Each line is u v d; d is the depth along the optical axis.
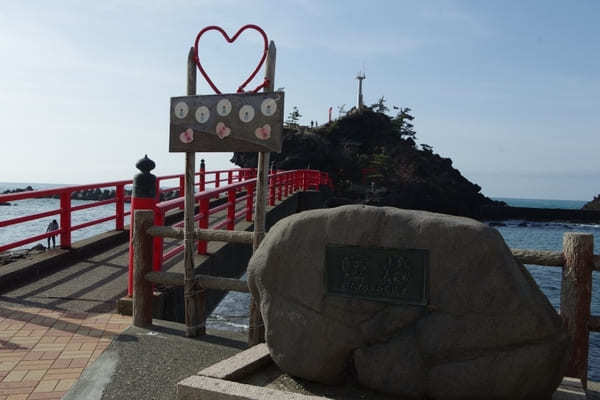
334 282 2.92
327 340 2.92
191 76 3.94
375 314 2.82
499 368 2.53
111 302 5.14
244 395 2.49
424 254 2.69
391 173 64.94
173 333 4.17
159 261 5.36
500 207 72.56
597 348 10.43
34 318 4.50
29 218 6.30
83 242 7.77
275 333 3.07
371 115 73.50
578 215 72.00
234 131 3.72
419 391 2.69
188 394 2.63
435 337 2.65
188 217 4.02
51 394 2.90
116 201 9.03
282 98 3.57
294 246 3.03
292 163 60.34
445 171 74.31
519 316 2.50
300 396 2.48
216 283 4.01
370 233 2.83
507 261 2.55
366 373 2.83
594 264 3.07
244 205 15.57
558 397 2.72
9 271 5.72
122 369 3.30
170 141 3.96
